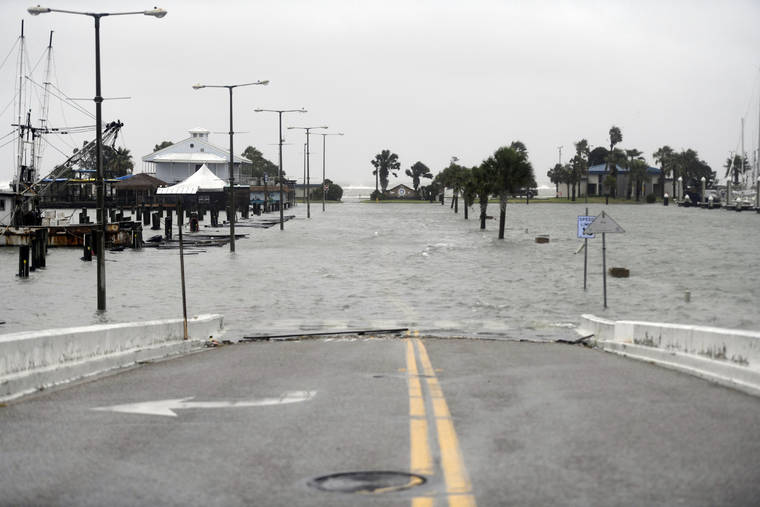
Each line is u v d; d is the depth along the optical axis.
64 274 44.31
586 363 15.20
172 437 9.07
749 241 69.94
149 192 132.88
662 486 7.03
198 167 157.88
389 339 21.22
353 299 33.12
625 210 167.88
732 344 12.83
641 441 8.57
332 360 15.86
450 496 6.83
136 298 33.91
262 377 13.51
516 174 70.50
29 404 11.15
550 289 36.25
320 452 8.34
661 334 15.95
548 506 6.54
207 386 12.59
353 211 154.12
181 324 19.73
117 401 11.33
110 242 63.56
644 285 37.62
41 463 8.05
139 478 7.52
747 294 34.44
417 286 37.59
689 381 12.66
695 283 38.53
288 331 24.14
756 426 9.23
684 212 158.25
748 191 195.50
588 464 7.73
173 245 65.44
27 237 61.34
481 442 8.63
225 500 6.87
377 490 7.06
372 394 11.61
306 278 41.25
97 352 14.76
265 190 145.88
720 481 7.16
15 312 29.92
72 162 81.25
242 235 75.44
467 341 20.69
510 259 52.00
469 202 116.12
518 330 24.23
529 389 11.92
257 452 8.38
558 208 179.38
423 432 9.09
